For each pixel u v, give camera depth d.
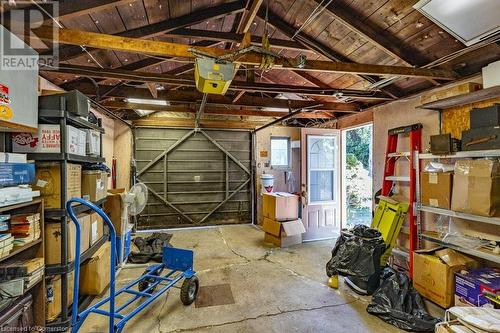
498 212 2.31
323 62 2.47
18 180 1.85
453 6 2.00
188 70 4.12
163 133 6.02
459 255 2.64
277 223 4.62
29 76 1.91
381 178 4.24
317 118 5.82
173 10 2.48
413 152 3.33
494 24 2.10
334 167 5.26
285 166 6.51
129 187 5.74
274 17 2.98
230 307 2.62
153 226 5.93
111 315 1.77
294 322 2.37
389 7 2.37
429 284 2.66
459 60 2.78
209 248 4.50
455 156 2.67
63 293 2.23
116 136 5.68
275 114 5.70
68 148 2.22
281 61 2.33
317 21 2.87
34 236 2.00
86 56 2.88
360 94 3.74
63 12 1.93
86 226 2.55
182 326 2.30
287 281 3.21
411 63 2.89
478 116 2.48
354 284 2.95
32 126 1.95
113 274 1.77
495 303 2.12
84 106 2.38
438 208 2.85
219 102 4.20
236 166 6.43
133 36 2.60
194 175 6.19
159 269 2.91
